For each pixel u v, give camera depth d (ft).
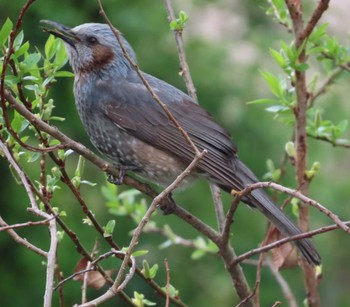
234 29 80.69
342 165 77.71
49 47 28.17
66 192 71.20
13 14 72.33
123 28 75.87
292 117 33.71
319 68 64.18
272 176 34.91
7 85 28.22
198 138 36.11
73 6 74.18
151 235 71.26
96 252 28.86
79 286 68.85
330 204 72.54
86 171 73.00
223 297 73.56
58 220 27.45
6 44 28.40
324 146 74.69
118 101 36.86
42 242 72.74
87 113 37.65
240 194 27.68
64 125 72.38
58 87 72.23
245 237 73.61
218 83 77.61
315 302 32.19
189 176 35.91
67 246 69.41
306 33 30.48
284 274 71.31
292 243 31.78
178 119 36.47
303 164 31.91
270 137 77.41
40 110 27.71
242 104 77.51
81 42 37.76
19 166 25.77
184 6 80.74
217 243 30.04
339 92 71.72
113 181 31.94
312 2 76.33
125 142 36.73
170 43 78.07
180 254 72.33
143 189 32.01
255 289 27.91
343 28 70.13
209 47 78.89
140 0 77.92
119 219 71.56
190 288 73.41
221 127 36.45
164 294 29.04
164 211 31.50
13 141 27.35
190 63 78.18
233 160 36.01
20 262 72.95
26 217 74.13
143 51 77.10
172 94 37.27
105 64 37.65
